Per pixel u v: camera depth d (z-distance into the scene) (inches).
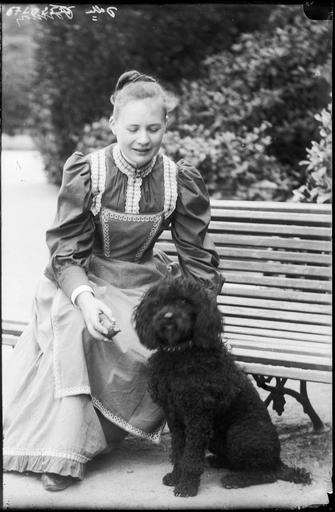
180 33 421.4
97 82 460.1
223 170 327.0
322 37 350.6
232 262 179.8
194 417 136.3
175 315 132.5
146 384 146.5
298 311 173.2
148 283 155.7
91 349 145.4
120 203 151.3
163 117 149.0
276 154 349.7
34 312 157.5
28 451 140.7
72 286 146.2
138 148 146.7
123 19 431.8
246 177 327.6
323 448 158.4
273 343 154.9
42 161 566.6
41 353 150.4
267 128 346.9
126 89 148.7
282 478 140.4
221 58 376.5
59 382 141.8
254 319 174.1
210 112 351.6
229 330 165.3
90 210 152.0
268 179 331.3
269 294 175.0
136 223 152.0
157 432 148.7
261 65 353.4
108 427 148.6
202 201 155.9
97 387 146.1
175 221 157.4
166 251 183.3
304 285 173.2
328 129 230.2
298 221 177.8
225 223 181.6
